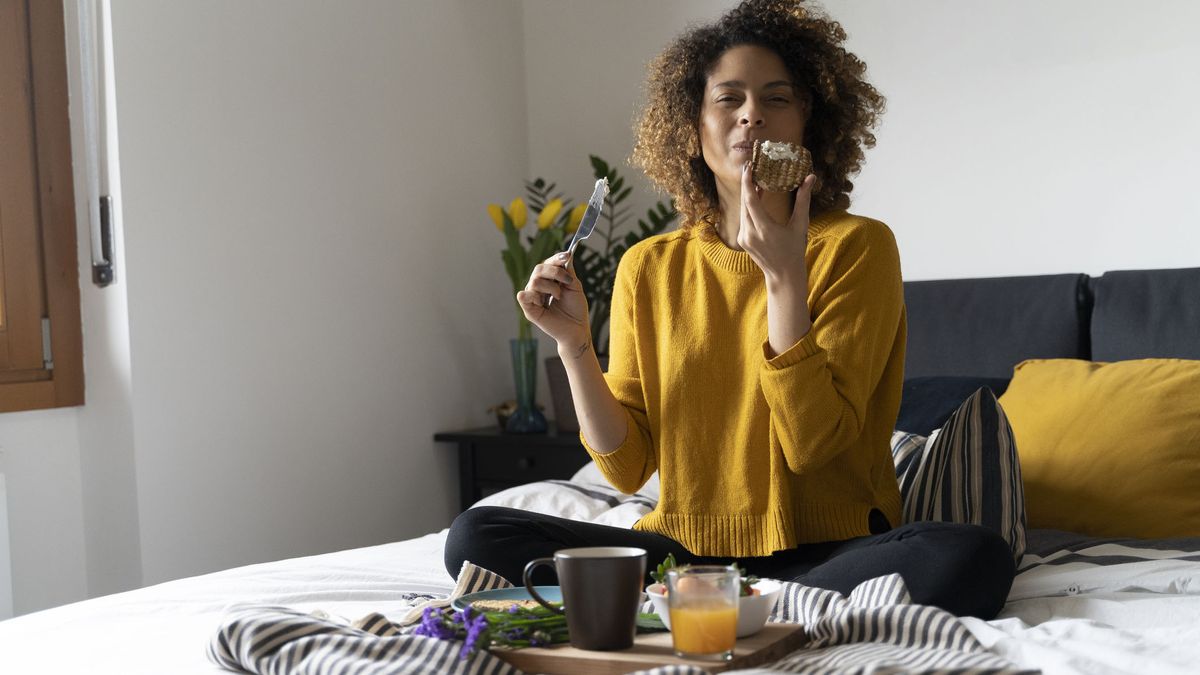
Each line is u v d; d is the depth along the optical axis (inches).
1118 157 107.1
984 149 114.0
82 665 53.0
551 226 133.0
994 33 113.3
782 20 70.3
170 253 109.0
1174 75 104.3
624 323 74.6
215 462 112.4
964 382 99.0
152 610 65.1
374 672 44.1
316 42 122.5
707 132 70.1
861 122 73.4
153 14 107.7
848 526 65.6
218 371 112.7
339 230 124.6
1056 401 87.0
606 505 96.9
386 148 130.1
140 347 106.7
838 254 67.1
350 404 125.6
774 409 62.2
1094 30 108.0
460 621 48.1
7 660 55.1
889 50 119.0
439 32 136.8
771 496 64.9
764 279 67.7
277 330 118.2
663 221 130.6
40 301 107.1
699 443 67.9
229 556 113.5
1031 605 61.7
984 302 108.8
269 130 117.6
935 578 55.7
